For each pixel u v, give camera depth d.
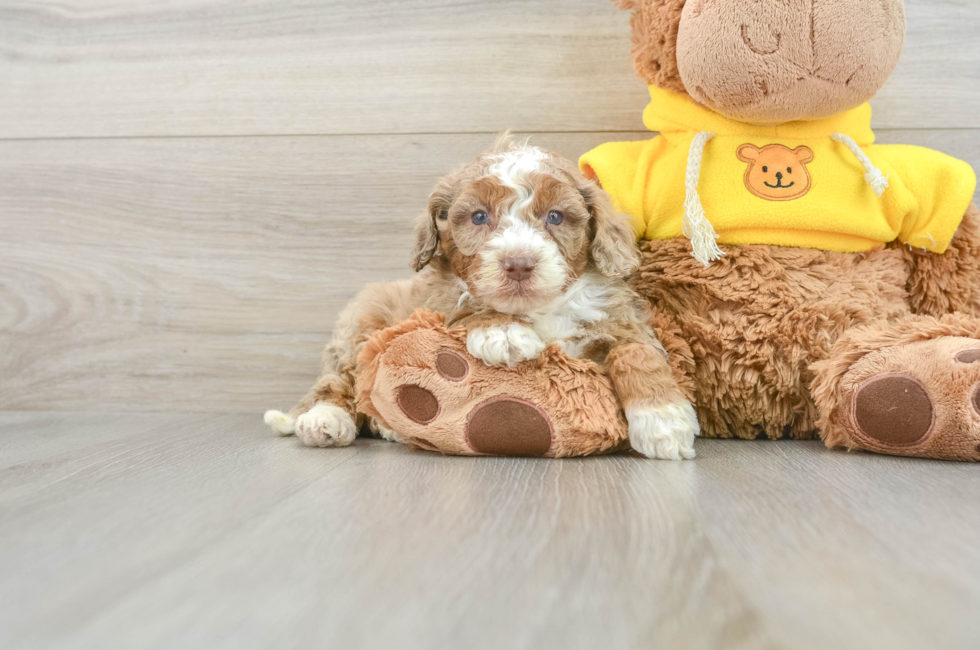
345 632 0.72
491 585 0.84
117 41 2.59
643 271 1.98
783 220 1.88
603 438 1.64
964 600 0.78
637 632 0.72
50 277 2.65
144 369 2.63
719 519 1.10
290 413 2.08
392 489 1.33
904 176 1.93
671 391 1.68
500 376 1.65
